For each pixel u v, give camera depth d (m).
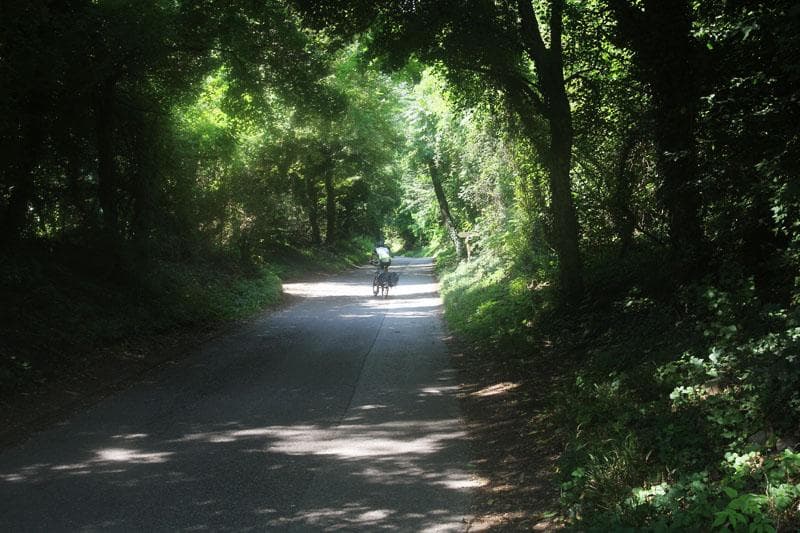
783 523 3.92
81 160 16.06
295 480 6.05
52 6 12.59
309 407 8.89
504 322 14.25
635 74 9.82
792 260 6.40
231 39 16.61
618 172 12.22
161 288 16.84
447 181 35.12
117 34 12.95
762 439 4.90
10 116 11.80
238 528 4.98
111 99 15.42
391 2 12.37
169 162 18.47
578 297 12.34
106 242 15.64
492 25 11.88
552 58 12.31
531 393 9.01
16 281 12.20
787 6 5.99
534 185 16.97
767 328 6.34
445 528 5.03
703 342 7.11
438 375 11.16
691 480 4.59
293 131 30.41
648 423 5.98
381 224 67.19
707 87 7.99
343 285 32.53
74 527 4.95
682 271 8.66
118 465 6.43
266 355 12.96
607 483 5.05
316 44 17.06
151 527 4.97
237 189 22.78
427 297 26.56
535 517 5.14
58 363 10.63
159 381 10.54
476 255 31.59
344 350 13.60
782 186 6.09
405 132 34.34
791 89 6.36
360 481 6.05
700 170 7.87
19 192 13.71
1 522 5.03
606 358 8.55
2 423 7.93
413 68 16.97
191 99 18.25
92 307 13.26
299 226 40.50
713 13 8.17
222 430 7.74
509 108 13.96
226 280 22.36
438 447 7.13
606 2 9.82
